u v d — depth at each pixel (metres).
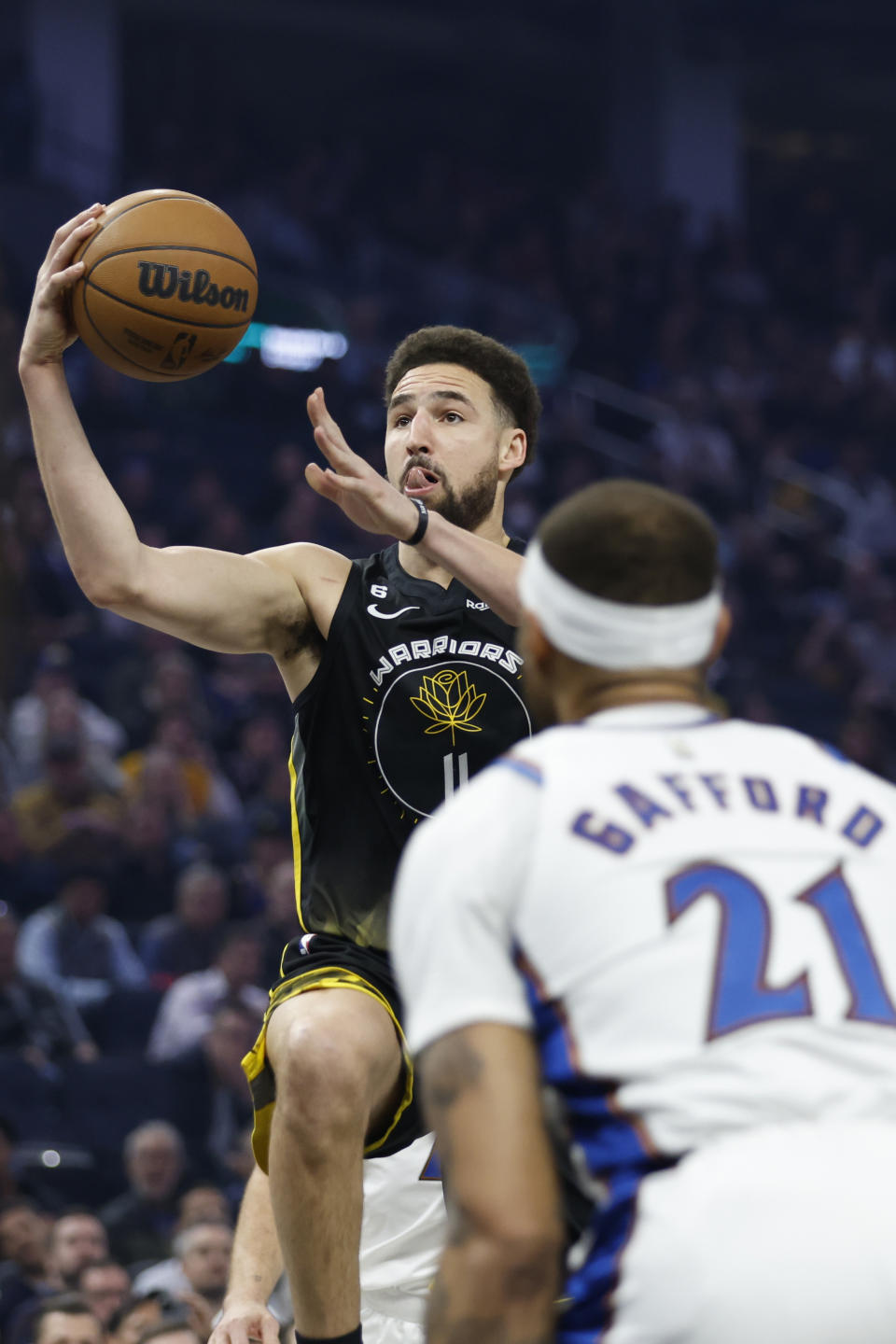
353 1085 3.81
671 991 2.42
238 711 16.36
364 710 4.36
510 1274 2.30
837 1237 2.26
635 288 27.31
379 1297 4.71
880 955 2.49
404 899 2.56
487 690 4.39
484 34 30.66
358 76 31.34
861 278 30.50
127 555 4.07
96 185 25.45
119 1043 11.37
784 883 2.51
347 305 24.58
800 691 20.14
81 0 26.05
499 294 26.34
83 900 11.87
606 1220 2.40
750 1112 2.36
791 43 31.31
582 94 32.12
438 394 4.61
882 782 2.73
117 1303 7.75
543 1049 2.49
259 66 30.66
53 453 4.09
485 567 3.84
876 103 32.97
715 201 30.17
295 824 4.48
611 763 2.61
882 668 21.64
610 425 24.73
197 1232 8.02
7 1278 8.26
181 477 20.97
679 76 30.06
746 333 27.48
